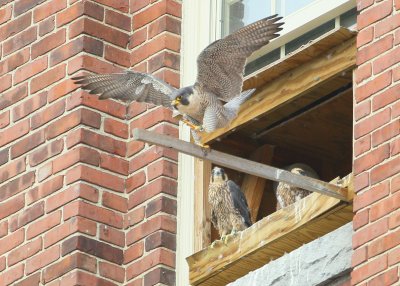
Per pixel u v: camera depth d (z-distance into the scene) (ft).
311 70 50.31
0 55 56.90
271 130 53.88
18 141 55.11
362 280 45.37
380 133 46.57
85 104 53.72
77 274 51.55
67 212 52.60
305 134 53.88
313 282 47.44
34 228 53.42
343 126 53.16
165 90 45.85
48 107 54.65
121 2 55.52
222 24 54.19
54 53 55.21
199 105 45.65
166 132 53.21
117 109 54.13
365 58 47.73
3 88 56.29
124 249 52.60
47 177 53.72
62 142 53.72
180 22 54.85
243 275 49.93
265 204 55.01
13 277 53.31
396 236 45.01
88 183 52.80
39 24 56.13
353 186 46.75
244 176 55.01
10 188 54.70
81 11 54.80
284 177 46.29
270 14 52.80
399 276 44.47
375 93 47.14
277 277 48.37
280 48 52.39
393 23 47.32
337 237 47.21
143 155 53.42
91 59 54.34
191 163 53.36
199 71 45.24
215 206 52.95
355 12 50.49
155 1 55.01
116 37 54.95
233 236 49.75
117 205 52.95
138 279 51.93
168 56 54.19
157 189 52.65
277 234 48.39
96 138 53.47
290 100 51.01
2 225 54.39
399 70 46.75
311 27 51.67
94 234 52.26
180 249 52.19
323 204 47.34
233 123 52.44
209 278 50.19
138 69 54.65
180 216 52.65
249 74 52.70
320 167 54.80
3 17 57.41
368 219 45.91
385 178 45.98
